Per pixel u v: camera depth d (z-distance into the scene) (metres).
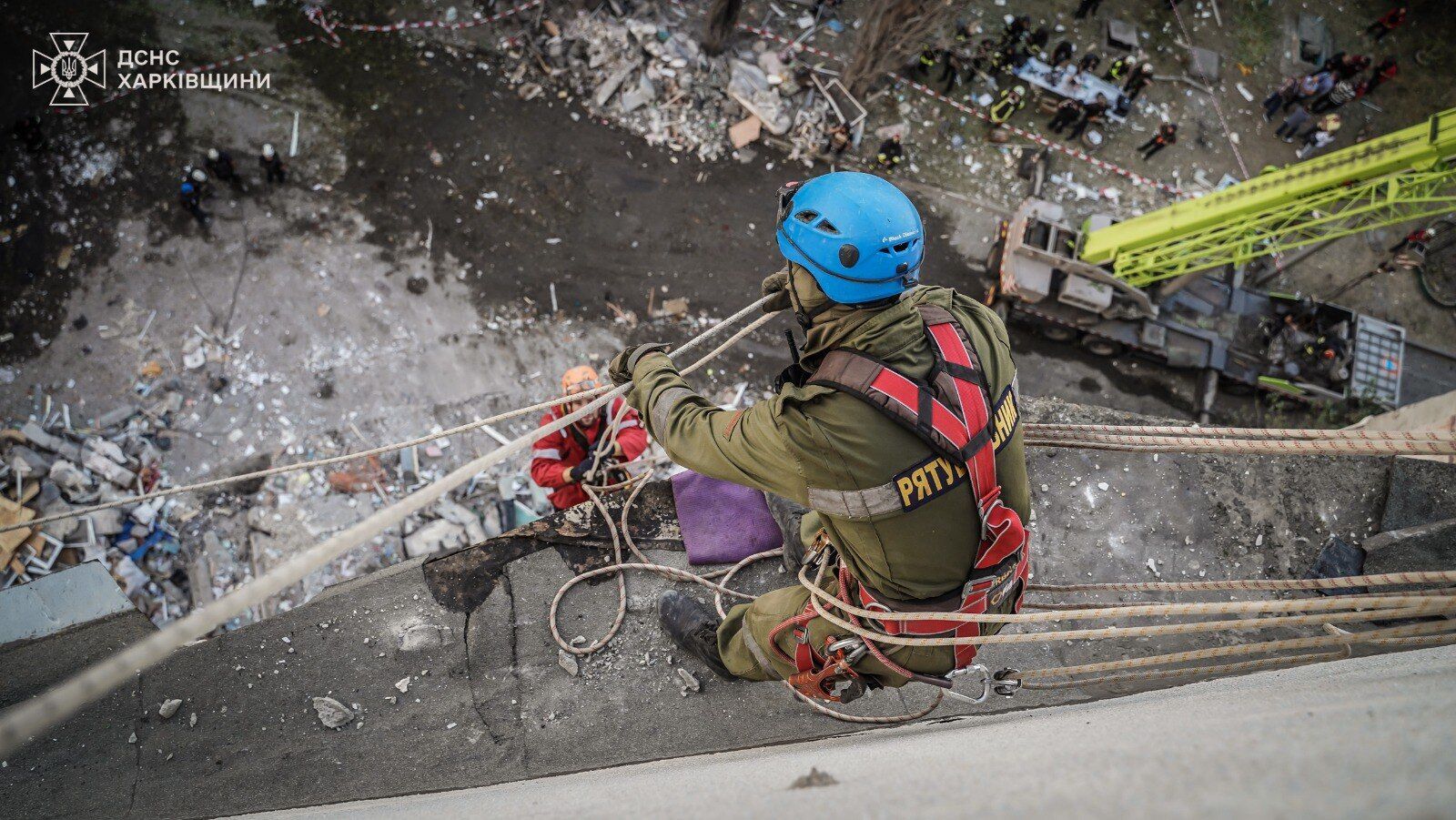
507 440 13.88
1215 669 2.20
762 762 2.13
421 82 15.37
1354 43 18.62
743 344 14.96
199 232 14.15
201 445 13.25
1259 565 3.62
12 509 12.06
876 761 1.67
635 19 16.20
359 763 3.05
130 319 13.69
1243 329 16.12
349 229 14.49
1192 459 3.82
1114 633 1.83
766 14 16.94
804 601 2.59
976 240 16.12
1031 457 3.82
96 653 3.24
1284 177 12.23
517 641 3.34
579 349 14.51
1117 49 17.70
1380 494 3.74
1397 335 15.94
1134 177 16.98
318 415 13.63
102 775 2.98
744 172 15.84
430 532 12.89
